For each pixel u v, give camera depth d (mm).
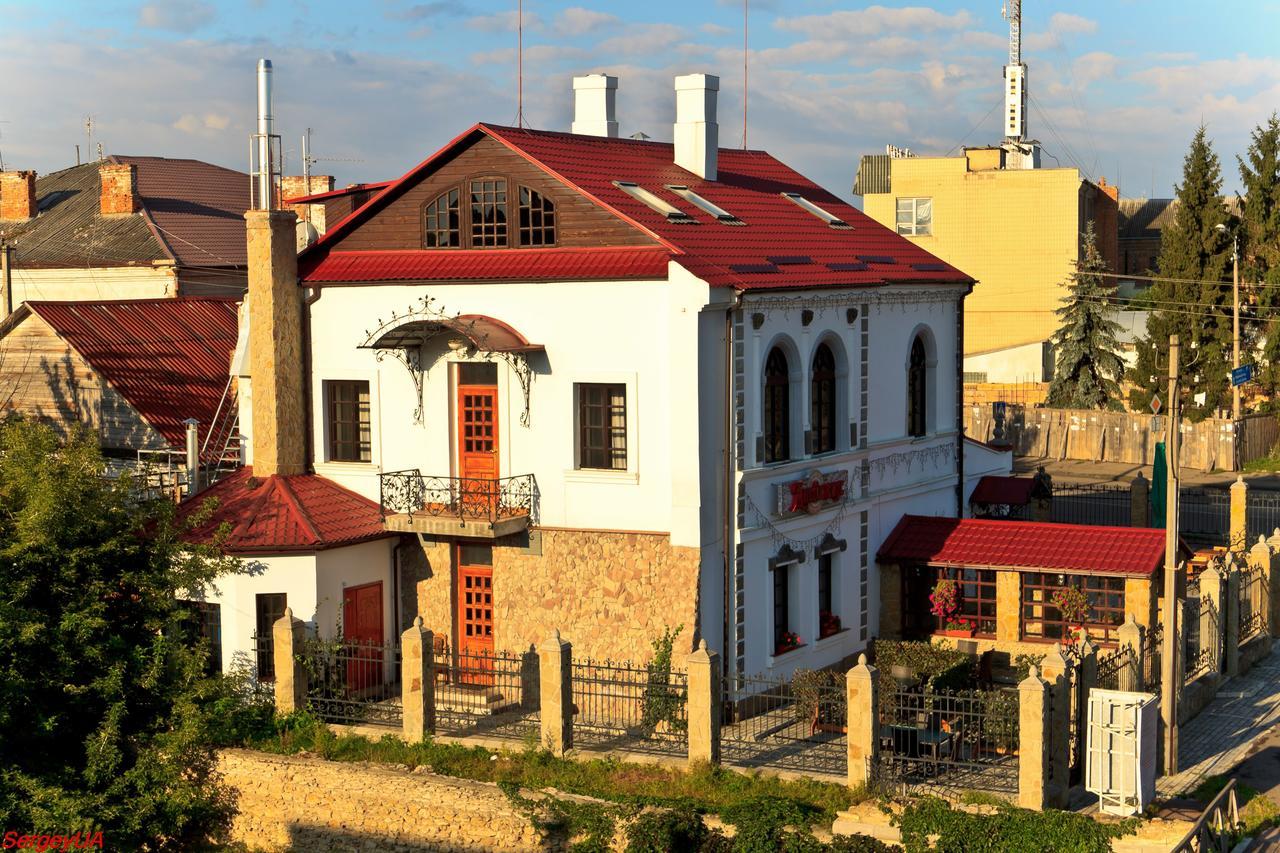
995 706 43781
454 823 42000
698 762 42688
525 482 51906
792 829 38438
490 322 51844
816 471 54750
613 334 50062
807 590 54969
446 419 53594
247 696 49375
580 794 41312
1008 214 142500
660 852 39125
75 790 44719
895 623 59750
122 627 48250
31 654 45219
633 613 50188
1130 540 57000
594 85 64688
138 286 90500
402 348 53562
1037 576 57312
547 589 51594
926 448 64312
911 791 40406
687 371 48688
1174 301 120188
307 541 51188
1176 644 47438
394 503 53656
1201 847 36062
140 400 67688
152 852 45781
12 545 46125
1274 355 114312
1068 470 107562
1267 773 44219
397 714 49062
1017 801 39375
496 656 50156
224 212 100125
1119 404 123750
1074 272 140625
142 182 100000
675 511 49219
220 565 48938
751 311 50688
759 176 67375
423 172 53812
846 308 57031
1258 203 120750
